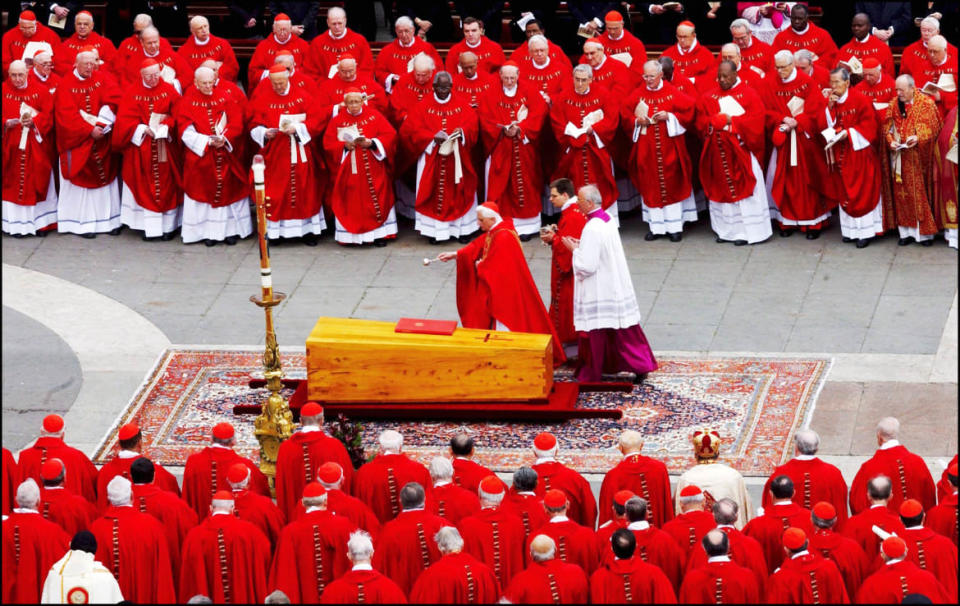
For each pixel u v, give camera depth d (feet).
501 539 172.24
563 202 237.66
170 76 293.02
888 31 298.97
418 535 171.01
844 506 181.68
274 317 262.26
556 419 226.99
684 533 171.22
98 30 341.82
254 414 233.76
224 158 286.87
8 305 267.59
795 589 161.27
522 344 225.97
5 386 241.76
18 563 176.55
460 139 282.36
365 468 187.32
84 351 252.42
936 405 228.02
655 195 283.79
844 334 249.55
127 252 288.71
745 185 279.90
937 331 249.14
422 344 225.97
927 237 278.26
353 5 336.70
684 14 322.55
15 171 291.58
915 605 148.56
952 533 174.50
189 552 173.47
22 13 310.65
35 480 192.03
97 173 293.23
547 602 160.66
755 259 277.44
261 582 174.40
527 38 306.55
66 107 288.71
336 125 283.59
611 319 232.73
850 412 227.61
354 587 160.25
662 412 229.25
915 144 271.90
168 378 243.60
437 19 329.31
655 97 281.33
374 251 286.46
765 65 294.46
